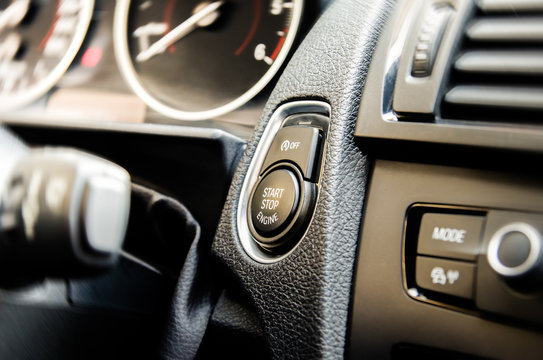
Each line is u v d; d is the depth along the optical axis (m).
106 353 0.76
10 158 0.49
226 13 0.93
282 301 0.52
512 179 0.45
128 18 1.00
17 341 0.80
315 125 0.56
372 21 0.59
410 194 0.50
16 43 1.09
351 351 0.50
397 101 0.51
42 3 1.09
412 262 0.48
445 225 0.47
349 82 0.55
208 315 0.64
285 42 0.87
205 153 0.68
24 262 0.39
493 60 0.48
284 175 0.54
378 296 0.49
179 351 0.61
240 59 0.90
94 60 1.02
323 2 0.87
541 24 0.48
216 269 0.60
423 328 0.46
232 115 0.88
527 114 0.46
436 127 0.48
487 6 0.50
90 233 0.38
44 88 1.03
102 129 0.73
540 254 0.39
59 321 0.78
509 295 0.42
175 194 0.71
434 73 0.50
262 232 0.54
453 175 0.48
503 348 0.43
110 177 0.40
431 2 0.54
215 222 0.69
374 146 0.52
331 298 0.49
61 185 0.38
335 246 0.50
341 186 0.52
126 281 0.71
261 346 0.58
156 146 0.71
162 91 0.95
